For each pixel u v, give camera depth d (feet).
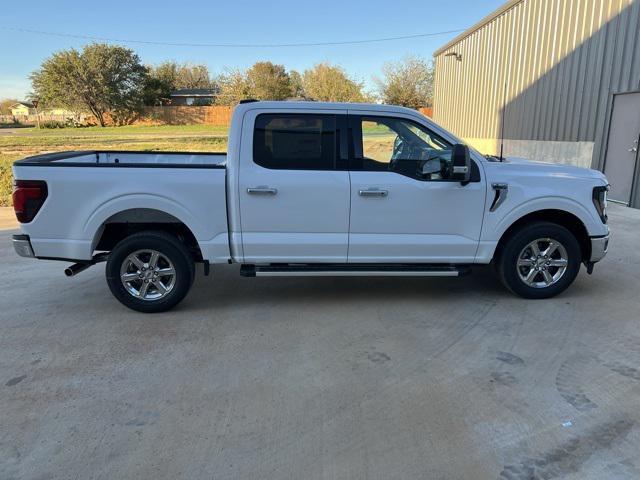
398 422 10.01
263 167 15.01
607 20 33.47
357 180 15.10
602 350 13.05
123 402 10.78
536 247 16.24
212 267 21.09
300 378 11.76
